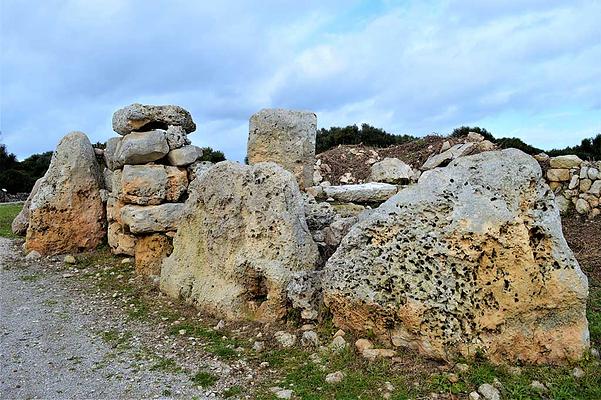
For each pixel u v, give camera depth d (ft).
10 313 22.38
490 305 15.40
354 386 14.60
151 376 16.08
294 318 19.49
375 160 55.26
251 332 19.10
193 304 22.24
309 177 33.50
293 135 32.37
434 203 16.48
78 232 32.35
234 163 22.50
